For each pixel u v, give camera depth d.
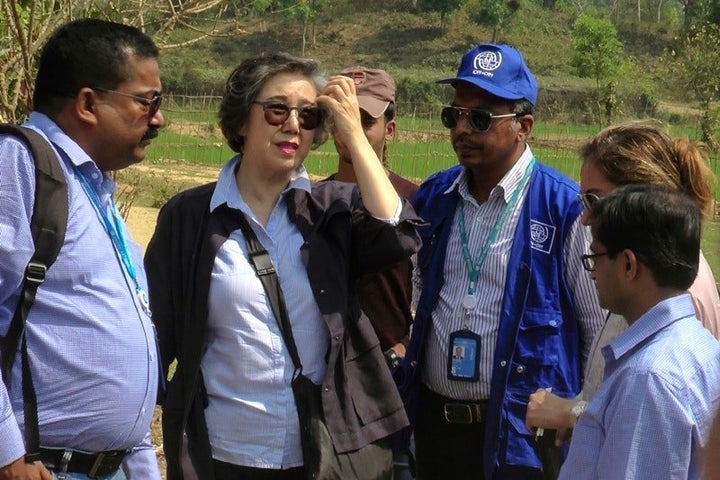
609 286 3.06
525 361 4.18
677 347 2.88
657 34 66.00
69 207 3.31
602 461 2.92
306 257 3.87
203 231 3.89
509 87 4.29
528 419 3.56
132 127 3.47
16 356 3.23
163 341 3.92
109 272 3.39
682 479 2.80
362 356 3.96
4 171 3.21
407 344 4.80
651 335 2.96
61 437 3.32
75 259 3.30
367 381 3.93
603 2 88.62
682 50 28.55
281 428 3.80
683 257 2.96
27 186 3.22
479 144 4.30
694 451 2.81
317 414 3.80
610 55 49.25
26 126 3.36
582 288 4.18
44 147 3.28
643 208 2.96
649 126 3.64
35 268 3.21
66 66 3.41
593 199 3.56
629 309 3.05
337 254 3.94
